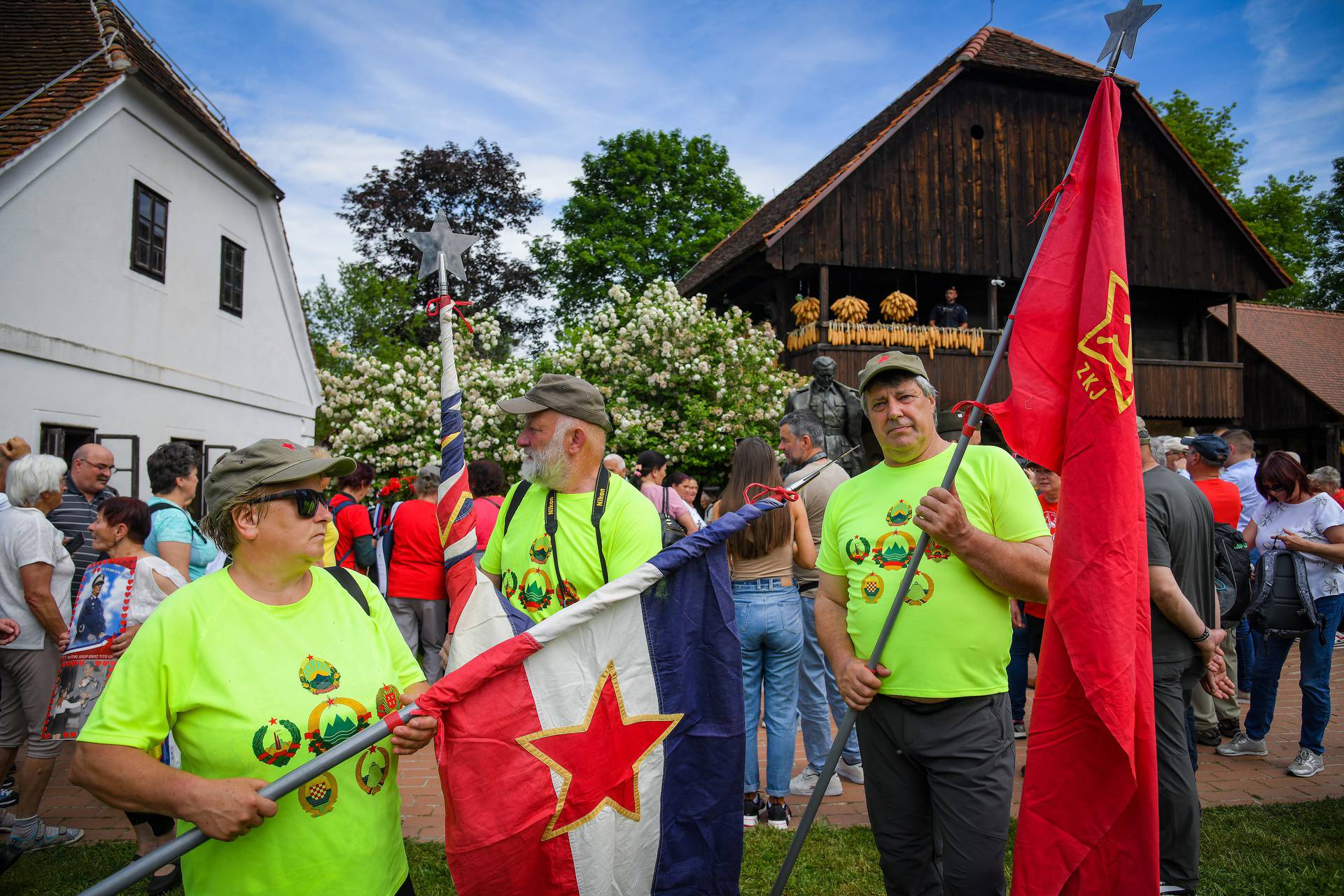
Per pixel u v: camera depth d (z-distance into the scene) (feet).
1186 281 58.90
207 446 39.24
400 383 41.39
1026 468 18.49
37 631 13.17
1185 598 10.98
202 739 6.15
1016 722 18.65
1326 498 16.38
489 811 7.03
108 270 31.58
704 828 7.71
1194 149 110.63
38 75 31.55
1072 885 7.77
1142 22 8.33
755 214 85.25
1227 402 59.41
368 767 6.68
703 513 41.19
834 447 29.22
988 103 56.85
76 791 16.16
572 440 9.40
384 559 21.95
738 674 7.93
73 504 16.94
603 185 104.47
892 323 53.21
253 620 6.45
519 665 7.31
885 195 54.49
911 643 8.35
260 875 6.18
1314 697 16.10
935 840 8.99
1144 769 7.70
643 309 43.34
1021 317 8.49
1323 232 126.00
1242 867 11.98
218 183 39.86
